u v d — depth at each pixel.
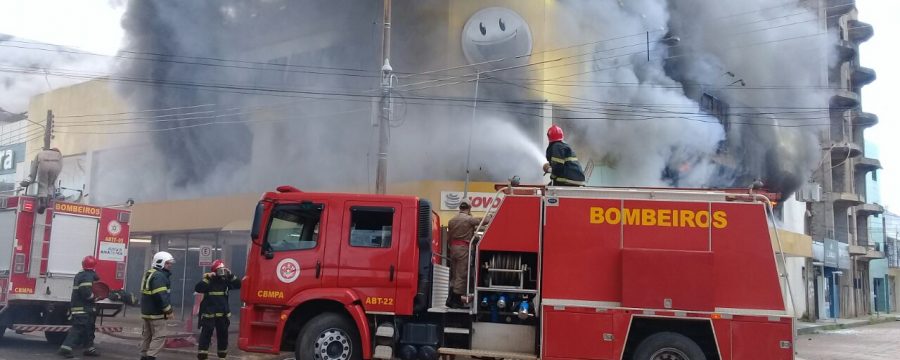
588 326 7.75
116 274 13.16
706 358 7.85
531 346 8.11
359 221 8.32
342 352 8.09
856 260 42.06
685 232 7.85
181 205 21.62
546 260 7.98
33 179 12.84
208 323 9.40
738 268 7.71
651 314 7.66
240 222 19.91
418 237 8.28
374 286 8.13
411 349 8.10
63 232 12.34
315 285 8.17
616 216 7.98
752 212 7.82
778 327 7.52
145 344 9.57
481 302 8.17
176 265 22.81
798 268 29.94
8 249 11.70
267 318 8.30
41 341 13.09
